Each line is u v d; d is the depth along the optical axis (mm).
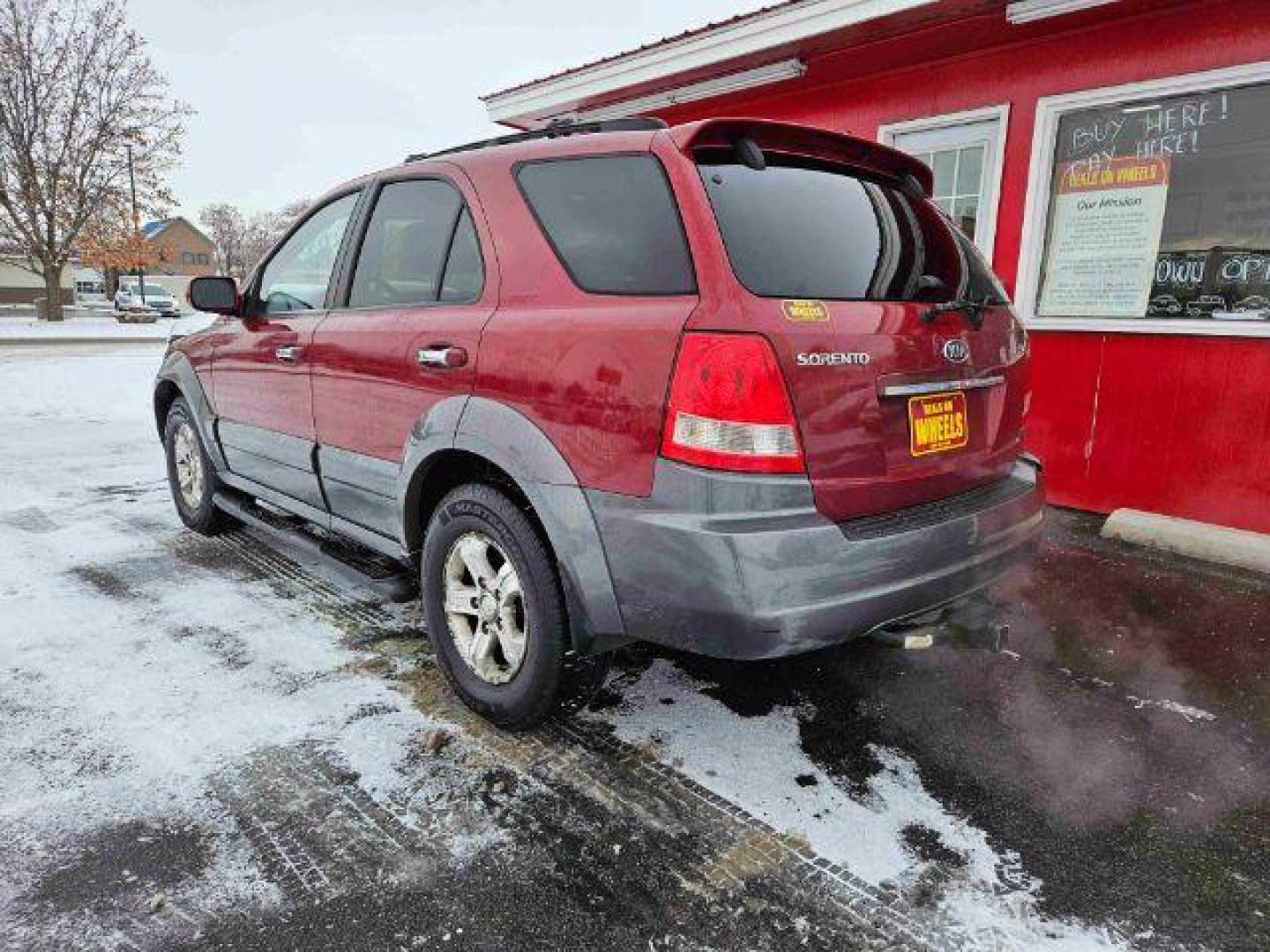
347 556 3201
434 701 2658
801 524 1881
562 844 1990
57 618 3293
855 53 5426
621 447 2004
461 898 1813
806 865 1933
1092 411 4914
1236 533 4254
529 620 2291
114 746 2375
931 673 2930
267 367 3381
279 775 2248
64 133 26812
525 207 2410
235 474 3885
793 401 1871
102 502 5203
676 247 2027
